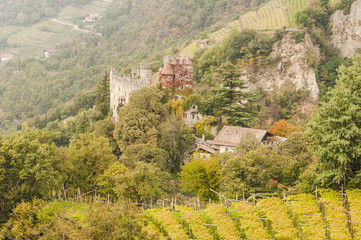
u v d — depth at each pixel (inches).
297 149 2588.6
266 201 1706.4
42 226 1504.7
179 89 4025.6
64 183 2319.1
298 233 1529.3
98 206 1437.0
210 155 3051.2
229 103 3939.5
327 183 1727.4
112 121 3996.1
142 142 3336.6
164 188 2373.3
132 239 1359.5
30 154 1893.5
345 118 1588.3
